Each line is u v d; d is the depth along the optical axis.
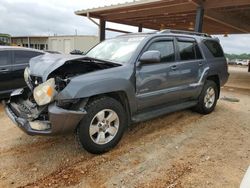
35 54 6.71
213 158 3.54
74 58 3.58
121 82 3.66
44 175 3.05
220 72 5.84
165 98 4.47
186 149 3.82
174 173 3.12
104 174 3.09
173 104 4.88
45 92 3.13
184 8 10.23
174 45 4.72
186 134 4.45
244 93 9.21
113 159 3.46
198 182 2.93
